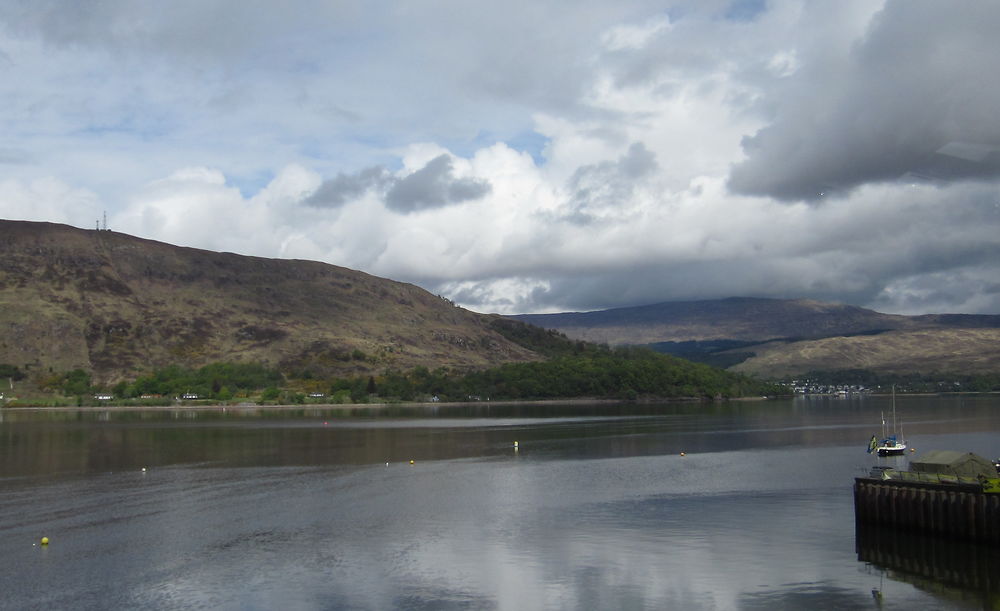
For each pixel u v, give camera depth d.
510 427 195.75
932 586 49.94
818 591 49.41
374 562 56.06
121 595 48.81
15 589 49.91
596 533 64.75
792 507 75.44
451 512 74.06
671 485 90.44
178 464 112.94
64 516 72.00
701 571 53.56
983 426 187.12
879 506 63.72
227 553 58.53
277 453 129.12
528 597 48.53
